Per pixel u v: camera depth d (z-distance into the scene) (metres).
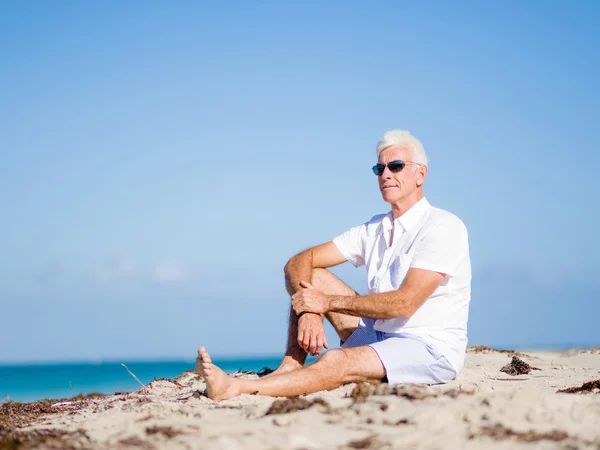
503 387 5.34
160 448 3.22
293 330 5.44
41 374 38.53
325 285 5.77
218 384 4.58
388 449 3.12
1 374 39.44
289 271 5.73
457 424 3.52
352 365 4.82
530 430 3.39
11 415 5.29
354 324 5.61
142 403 4.84
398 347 4.95
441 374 5.04
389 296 4.95
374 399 4.00
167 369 44.88
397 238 5.39
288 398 4.33
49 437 3.62
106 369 46.53
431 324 5.09
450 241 5.08
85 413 4.84
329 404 4.04
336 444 3.22
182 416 4.07
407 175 5.36
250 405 4.34
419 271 4.99
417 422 3.53
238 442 3.21
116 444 3.30
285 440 3.25
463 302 5.21
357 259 5.85
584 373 7.05
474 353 9.73
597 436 3.28
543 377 6.50
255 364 47.56
